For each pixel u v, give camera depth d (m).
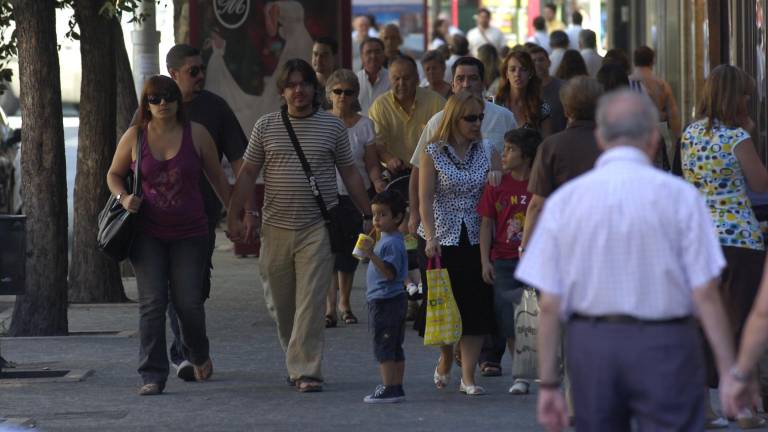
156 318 31.70
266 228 32.06
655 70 83.00
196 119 33.22
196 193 31.67
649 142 18.27
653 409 17.69
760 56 45.06
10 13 46.16
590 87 26.25
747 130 27.44
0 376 34.59
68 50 69.69
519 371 30.66
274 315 32.75
